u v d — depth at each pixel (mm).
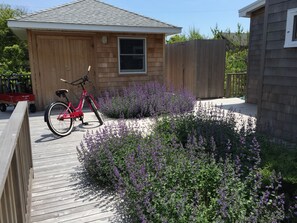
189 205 1763
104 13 7488
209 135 3068
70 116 4559
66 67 6918
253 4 6711
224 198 1716
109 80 7367
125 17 7516
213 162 2191
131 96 6195
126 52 7480
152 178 1962
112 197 2381
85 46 7047
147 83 7234
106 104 6023
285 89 3984
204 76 8359
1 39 13188
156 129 3562
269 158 2426
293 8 3723
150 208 1701
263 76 4367
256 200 1851
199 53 8172
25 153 2406
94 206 2240
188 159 2279
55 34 6652
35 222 2021
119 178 2162
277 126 4172
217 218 1623
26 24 6000
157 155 2393
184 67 8906
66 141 4129
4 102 6648
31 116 6078
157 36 7750
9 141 1406
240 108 6723
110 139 2852
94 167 2658
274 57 4129
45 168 3070
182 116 3846
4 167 1052
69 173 2920
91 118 5750
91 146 2758
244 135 2996
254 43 7203
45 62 6664
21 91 7383
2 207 1062
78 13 7102
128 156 2385
